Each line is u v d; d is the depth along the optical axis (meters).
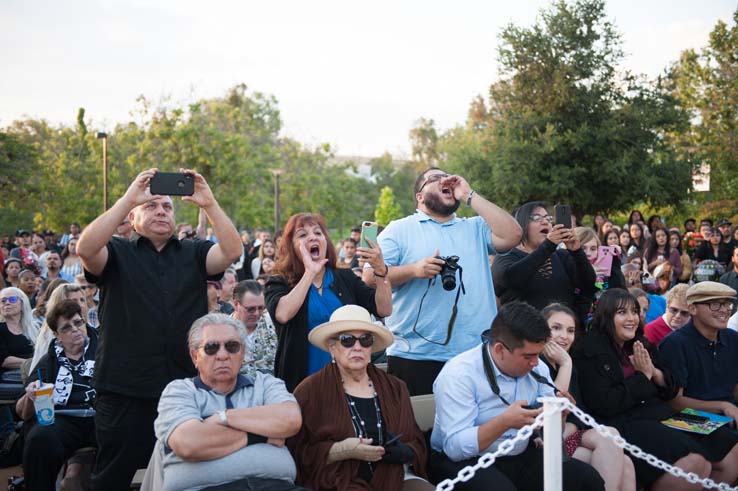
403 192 60.47
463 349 4.53
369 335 3.73
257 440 3.43
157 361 3.97
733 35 24.88
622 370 4.68
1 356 6.16
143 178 3.90
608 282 6.20
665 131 22.61
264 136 41.09
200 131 30.16
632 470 4.30
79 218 29.03
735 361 5.21
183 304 4.08
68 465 4.77
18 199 30.52
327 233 4.39
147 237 4.10
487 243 4.76
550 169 21.64
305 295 4.05
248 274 12.62
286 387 4.13
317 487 3.54
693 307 5.12
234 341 3.56
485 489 3.65
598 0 22.17
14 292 6.29
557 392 4.08
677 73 26.30
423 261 4.33
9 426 5.68
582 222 22.41
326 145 39.03
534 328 3.76
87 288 6.98
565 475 3.81
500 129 22.95
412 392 4.56
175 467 3.33
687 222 16.95
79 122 32.66
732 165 24.39
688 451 4.39
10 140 29.45
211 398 3.56
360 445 3.47
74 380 4.88
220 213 4.07
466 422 3.86
